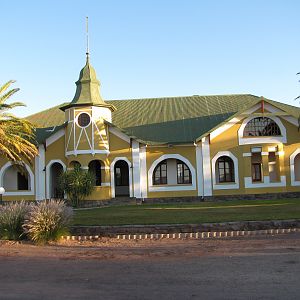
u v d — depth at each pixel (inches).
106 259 501.7
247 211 832.9
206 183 1301.7
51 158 1338.6
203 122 1381.6
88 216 853.2
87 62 1352.1
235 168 1298.0
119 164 1409.9
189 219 740.0
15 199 1338.6
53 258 521.0
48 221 642.8
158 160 1318.9
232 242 589.9
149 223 713.6
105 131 1310.3
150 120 1425.9
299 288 340.8
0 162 1359.5
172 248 565.3
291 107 1402.6
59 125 1438.2
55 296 339.0
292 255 476.7
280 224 682.2
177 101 1558.8
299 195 1273.4
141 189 1309.1
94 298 330.0
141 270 430.3
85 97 1304.1
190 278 387.9
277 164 1299.2
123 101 1583.4
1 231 676.1
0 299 332.8
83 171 1252.5
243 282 366.0
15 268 463.8
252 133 1309.1
